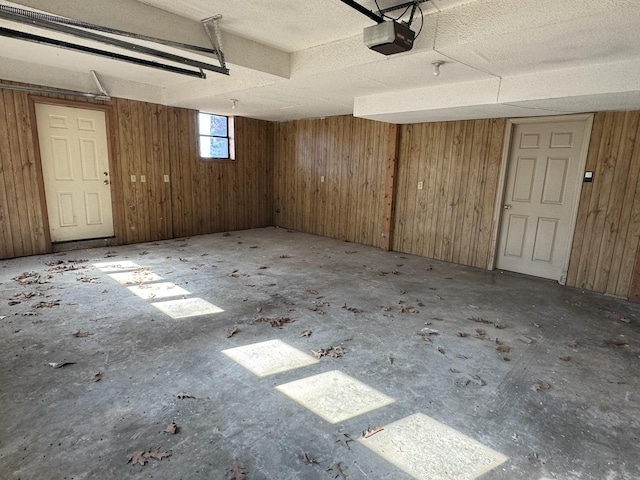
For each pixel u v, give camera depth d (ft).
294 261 18.11
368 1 9.25
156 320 10.81
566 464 5.93
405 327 10.89
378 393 7.64
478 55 10.21
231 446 6.06
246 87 15.55
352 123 22.43
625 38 8.51
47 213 17.69
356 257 19.31
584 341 10.35
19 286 13.23
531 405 7.42
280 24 10.85
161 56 10.64
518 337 10.46
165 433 6.30
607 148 13.99
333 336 10.16
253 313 11.53
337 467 5.70
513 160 16.66
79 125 18.17
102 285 13.69
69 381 7.71
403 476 5.58
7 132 16.06
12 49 13.82
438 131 18.66
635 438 6.59
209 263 17.21
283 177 27.20
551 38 8.76
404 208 20.44
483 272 17.15
